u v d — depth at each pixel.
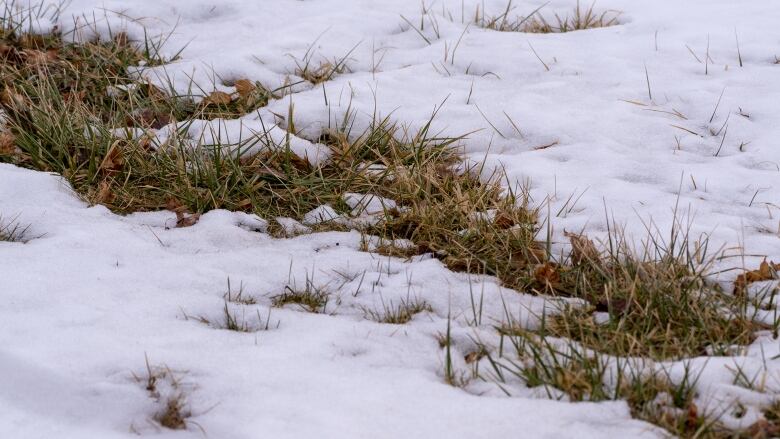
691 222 4.98
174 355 3.63
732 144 5.96
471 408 3.29
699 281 4.29
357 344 3.80
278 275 4.50
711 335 3.86
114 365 3.54
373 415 3.25
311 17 8.16
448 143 5.84
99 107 6.50
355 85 6.85
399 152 5.85
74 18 7.85
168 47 7.59
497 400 3.35
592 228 5.00
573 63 7.19
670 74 6.91
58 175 5.45
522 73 7.08
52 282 4.23
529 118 6.32
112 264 4.48
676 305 4.01
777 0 8.35
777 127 6.08
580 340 3.92
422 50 7.55
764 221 5.03
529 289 4.47
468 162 5.82
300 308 4.21
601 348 3.74
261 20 8.11
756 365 3.58
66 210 5.11
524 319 4.11
